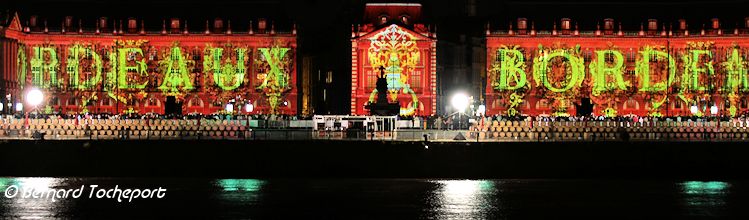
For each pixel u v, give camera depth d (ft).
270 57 635.25
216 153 381.60
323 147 380.99
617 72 633.20
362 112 611.06
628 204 343.05
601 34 634.02
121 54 633.61
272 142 381.60
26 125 410.31
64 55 633.20
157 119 413.59
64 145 380.99
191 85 634.84
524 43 633.61
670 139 408.87
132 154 381.60
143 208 334.03
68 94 630.33
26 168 380.58
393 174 380.17
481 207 336.90
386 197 350.02
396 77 613.11
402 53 613.93
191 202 342.23
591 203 344.08
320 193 356.59
